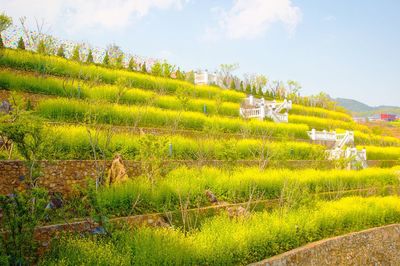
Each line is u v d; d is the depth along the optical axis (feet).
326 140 127.13
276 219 51.72
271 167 82.02
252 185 63.57
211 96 132.67
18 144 38.88
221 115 113.09
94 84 91.86
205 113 108.37
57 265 32.14
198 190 55.83
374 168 104.06
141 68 139.54
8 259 31.89
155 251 36.96
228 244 42.55
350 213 63.36
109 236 39.78
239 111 120.78
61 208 43.83
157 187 52.06
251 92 182.80
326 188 80.28
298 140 117.60
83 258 33.50
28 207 33.73
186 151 73.20
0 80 74.33
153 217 46.14
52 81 82.58
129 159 60.29
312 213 58.80
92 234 39.55
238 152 84.02
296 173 77.66
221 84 166.81
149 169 58.70
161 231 41.47
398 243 65.21
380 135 191.31
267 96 188.75
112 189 47.21
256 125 107.65
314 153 103.40
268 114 129.59
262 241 46.52
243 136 96.99
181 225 48.21
